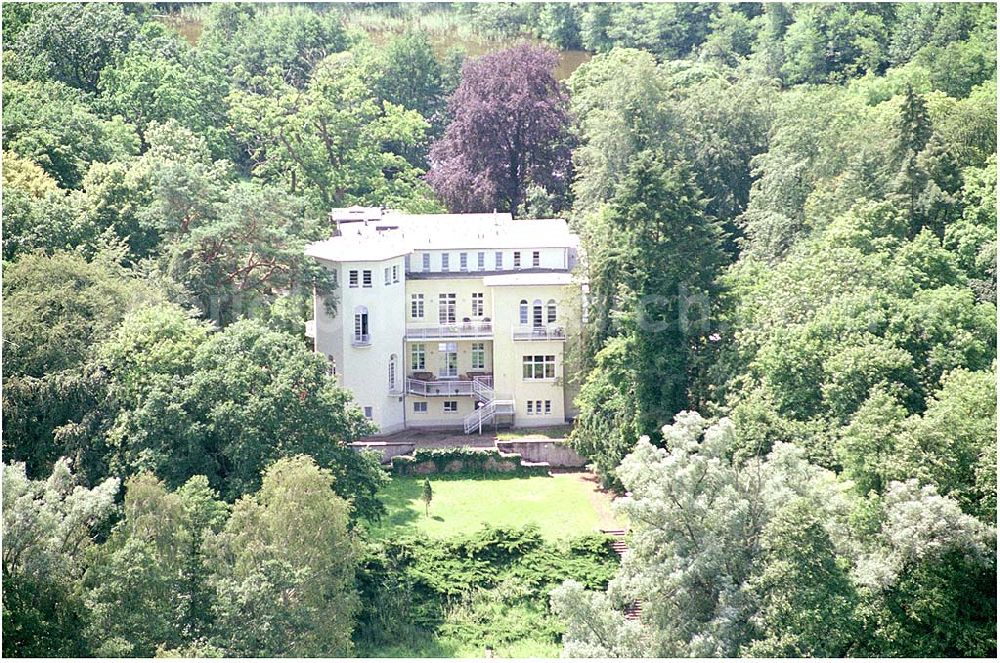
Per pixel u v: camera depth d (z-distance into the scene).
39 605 110.19
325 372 144.38
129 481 118.12
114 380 141.75
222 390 139.38
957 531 111.94
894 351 134.25
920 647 112.56
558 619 132.50
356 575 132.12
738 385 147.62
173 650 108.12
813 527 110.12
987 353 143.25
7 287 148.25
